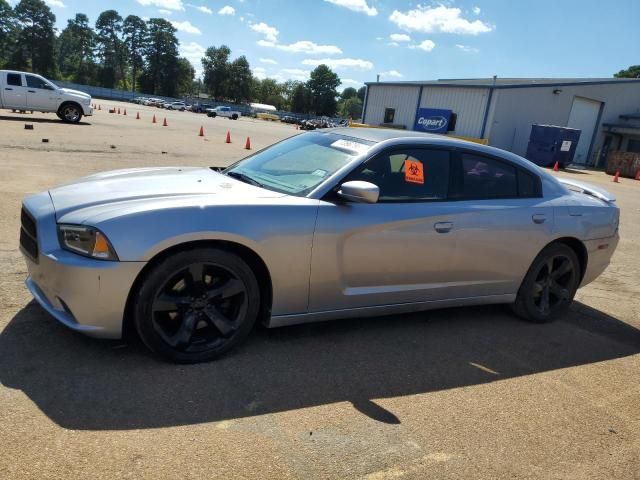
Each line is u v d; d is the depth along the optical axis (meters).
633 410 3.31
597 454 2.80
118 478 2.20
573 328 4.66
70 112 21.31
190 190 3.39
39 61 115.31
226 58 131.62
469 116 32.25
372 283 3.71
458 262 4.02
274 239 3.25
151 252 2.93
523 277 4.46
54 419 2.53
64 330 3.40
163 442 2.46
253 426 2.67
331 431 2.71
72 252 2.94
